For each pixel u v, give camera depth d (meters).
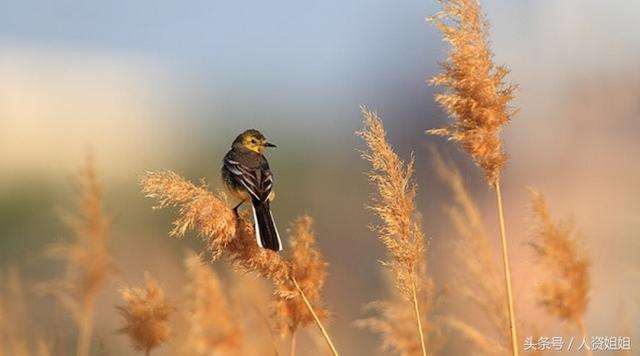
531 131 33.94
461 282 11.58
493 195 22.41
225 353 9.44
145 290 10.32
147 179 9.75
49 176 41.25
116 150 54.00
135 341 10.27
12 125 59.91
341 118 60.12
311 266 10.42
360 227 27.50
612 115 33.59
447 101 10.38
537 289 10.27
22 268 19.39
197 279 9.53
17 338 11.52
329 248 25.95
